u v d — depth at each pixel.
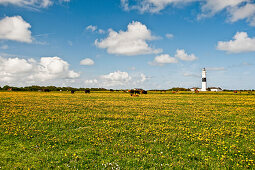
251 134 15.33
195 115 24.48
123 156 10.91
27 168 9.45
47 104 34.59
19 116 22.11
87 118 21.94
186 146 12.67
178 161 10.30
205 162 10.08
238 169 9.38
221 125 18.89
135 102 41.59
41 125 18.28
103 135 14.95
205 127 18.03
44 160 10.39
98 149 12.09
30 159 10.55
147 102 41.81
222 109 30.39
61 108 29.62
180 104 38.00
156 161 10.32
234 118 22.62
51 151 11.76
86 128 17.30
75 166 9.65
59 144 13.09
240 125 18.75
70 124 18.75
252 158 10.66
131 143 13.18
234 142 13.51
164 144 12.98
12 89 124.38
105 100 46.69
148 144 13.09
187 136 14.54
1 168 9.41
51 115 23.23
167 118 22.30
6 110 25.83
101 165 9.84
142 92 90.44
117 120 21.19
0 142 13.31
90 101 43.06
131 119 21.92
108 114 24.94
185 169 9.41
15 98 46.50
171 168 9.45
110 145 12.81
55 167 9.60
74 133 15.75
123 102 41.41
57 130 16.64
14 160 10.47
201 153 11.49
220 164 9.94
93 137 14.52
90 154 11.26
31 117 21.66
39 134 15.23
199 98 56.59
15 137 14.42
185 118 22.47
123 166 9.75
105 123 19.47
